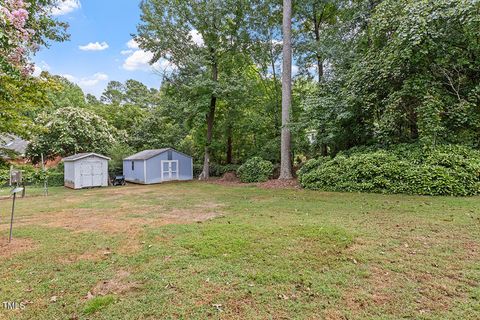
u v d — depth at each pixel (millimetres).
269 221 5531
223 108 18422
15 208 8109
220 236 4469
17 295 2703
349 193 9070
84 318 2316
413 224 4922
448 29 8188
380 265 3238
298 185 11656
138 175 17125
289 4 13219
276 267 3238
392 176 8531
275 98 17484
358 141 11945
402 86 9398
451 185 7387
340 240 4145
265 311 2373
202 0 15391
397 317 2238
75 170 14703
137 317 2322
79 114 18469
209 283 2891
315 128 12086
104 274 3170
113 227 5418
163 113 17359
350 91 10445
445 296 2527
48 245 4250
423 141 8617
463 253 3510
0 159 5688
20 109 5363
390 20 9062
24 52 4152
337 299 2533
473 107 8328
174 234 4746
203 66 16031
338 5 13750
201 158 20656
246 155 19141
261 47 16547
